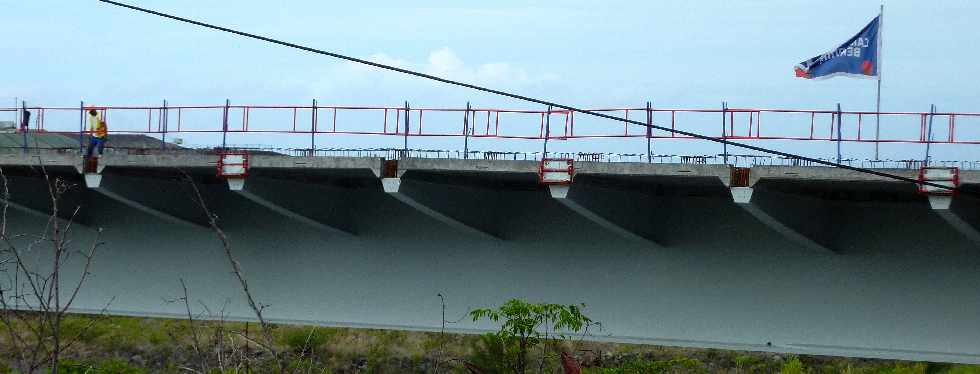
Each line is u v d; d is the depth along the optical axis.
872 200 21.36
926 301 20.78
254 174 22.34
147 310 25.55
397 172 21.36
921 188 18.64
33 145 30.27
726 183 19.55
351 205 24.38
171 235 25.58
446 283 23.61
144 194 24.12
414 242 23.91
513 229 23.41
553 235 23.11
